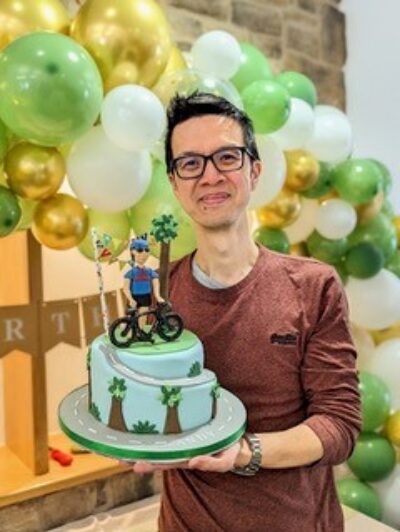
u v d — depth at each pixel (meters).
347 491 1.97
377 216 1.99
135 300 0.91
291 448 0.88
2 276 1.66
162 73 1.39
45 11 1.27
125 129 1.26
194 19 2.07
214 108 0.93
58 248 1.35
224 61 1.54
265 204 1.64
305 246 2.01
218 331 0.97
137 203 1.45
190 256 1.08
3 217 1.23
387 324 2.02
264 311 0.96
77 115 1.16
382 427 2.07
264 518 0.95
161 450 0.77
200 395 0.85
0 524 1.63
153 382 0.83
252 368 0.96
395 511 2.04
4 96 1.13
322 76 2.51
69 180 1.34
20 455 1.70
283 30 2.35
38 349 1.41
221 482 0.97
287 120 1.56
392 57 2.44
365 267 1.94
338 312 0.97
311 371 0.96
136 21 1.27
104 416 0.86
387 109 2.48
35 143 1.24
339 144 1.80
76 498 1.77
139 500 1.91
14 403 1.72
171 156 0.96
